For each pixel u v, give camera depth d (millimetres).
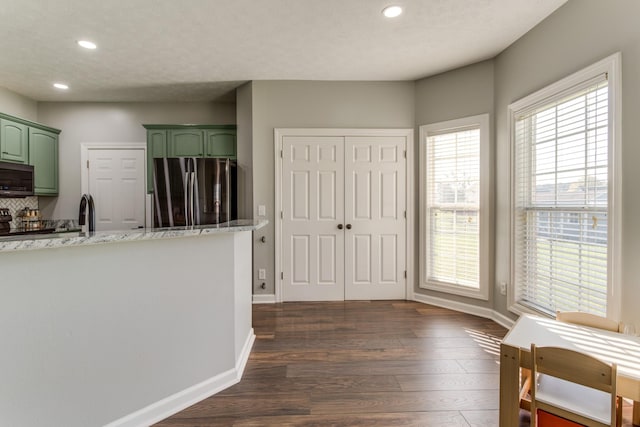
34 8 2184
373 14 2338
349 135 3641
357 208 3680
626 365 1225
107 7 2189
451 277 3418
